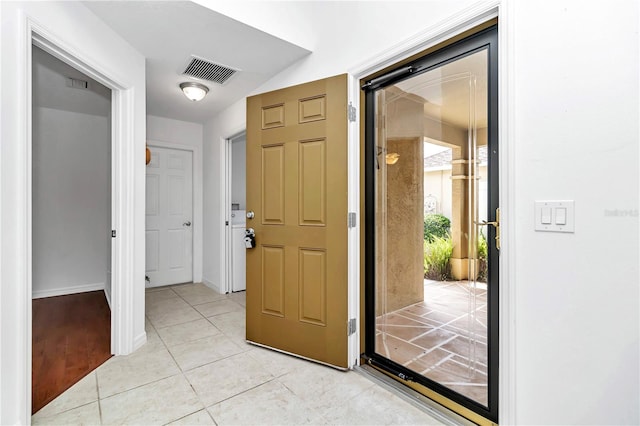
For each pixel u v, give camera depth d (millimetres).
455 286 1630
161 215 4094
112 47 2008
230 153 3844
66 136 3820
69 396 1661
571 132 1086
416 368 1782
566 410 1107
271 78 2756
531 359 1190
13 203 1313
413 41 1607
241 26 1988
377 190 2014
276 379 1854
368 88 2006
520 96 1208
